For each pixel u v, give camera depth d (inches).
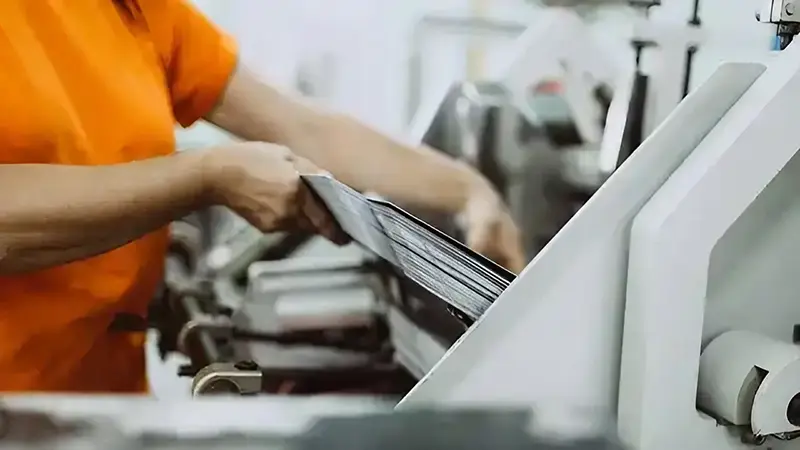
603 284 14.4
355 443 12.9
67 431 12.6
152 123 26.2
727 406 14.3
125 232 22.8
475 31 46.9
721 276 15.3
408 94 48.4
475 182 34.9
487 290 16.1
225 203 25.2
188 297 36.7
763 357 14.1
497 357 14.1
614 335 14.6
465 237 33.2
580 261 14.2
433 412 13.5
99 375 26.9
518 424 13.6
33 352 23.6
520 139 38.8
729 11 32.9
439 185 34.4
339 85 48.6
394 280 32.9
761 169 13.9
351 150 34.0
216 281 39.0
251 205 25.3
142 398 13.4
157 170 23.5
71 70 24.3
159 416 12.9
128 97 25.7
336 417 13.1
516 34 45.3
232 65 32.3
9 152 22.2
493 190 35.1
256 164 25.4
